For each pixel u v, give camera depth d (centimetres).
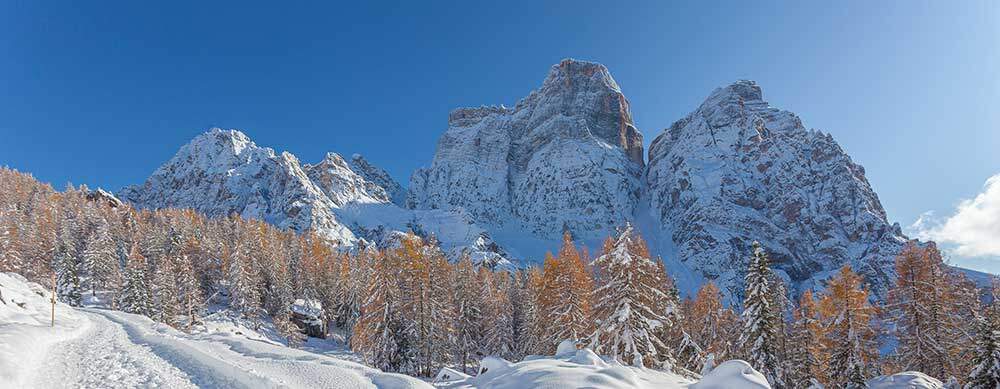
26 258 6353
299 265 7475
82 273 6588
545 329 3728
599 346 2605
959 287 3098
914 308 2977
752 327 2744
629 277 2536
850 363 2688
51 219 7981
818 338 2928
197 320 5344
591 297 3253
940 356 2839
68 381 1345
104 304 6184
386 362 3491
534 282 4944
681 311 4138
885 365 3403
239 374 1432
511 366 1620
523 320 5538
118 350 1828
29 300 2792
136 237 7881
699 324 4594
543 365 1517
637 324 2497
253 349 2181
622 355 2486
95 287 6488
